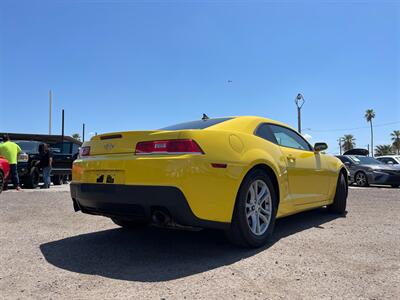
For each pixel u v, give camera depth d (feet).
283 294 9.23
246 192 13.01
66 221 18.86
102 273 10.91
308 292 9.34
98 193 12.75
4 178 34.40
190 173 11.44
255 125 15.10
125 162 12.17
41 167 41.55
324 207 23.00
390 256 12.26
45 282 10.22
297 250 13.03
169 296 9.16
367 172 47.32
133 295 9.25
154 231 16.51
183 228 12.35
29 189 38.93
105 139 13.42
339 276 10.42
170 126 15.20
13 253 13.04
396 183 45.06
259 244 13.41
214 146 12.28
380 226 17.12
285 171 15.25
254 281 10.09
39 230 16.75
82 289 9.69
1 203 24.89
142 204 11.77
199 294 9.26
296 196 16.19
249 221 13.35
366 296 9.09
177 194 11.30
